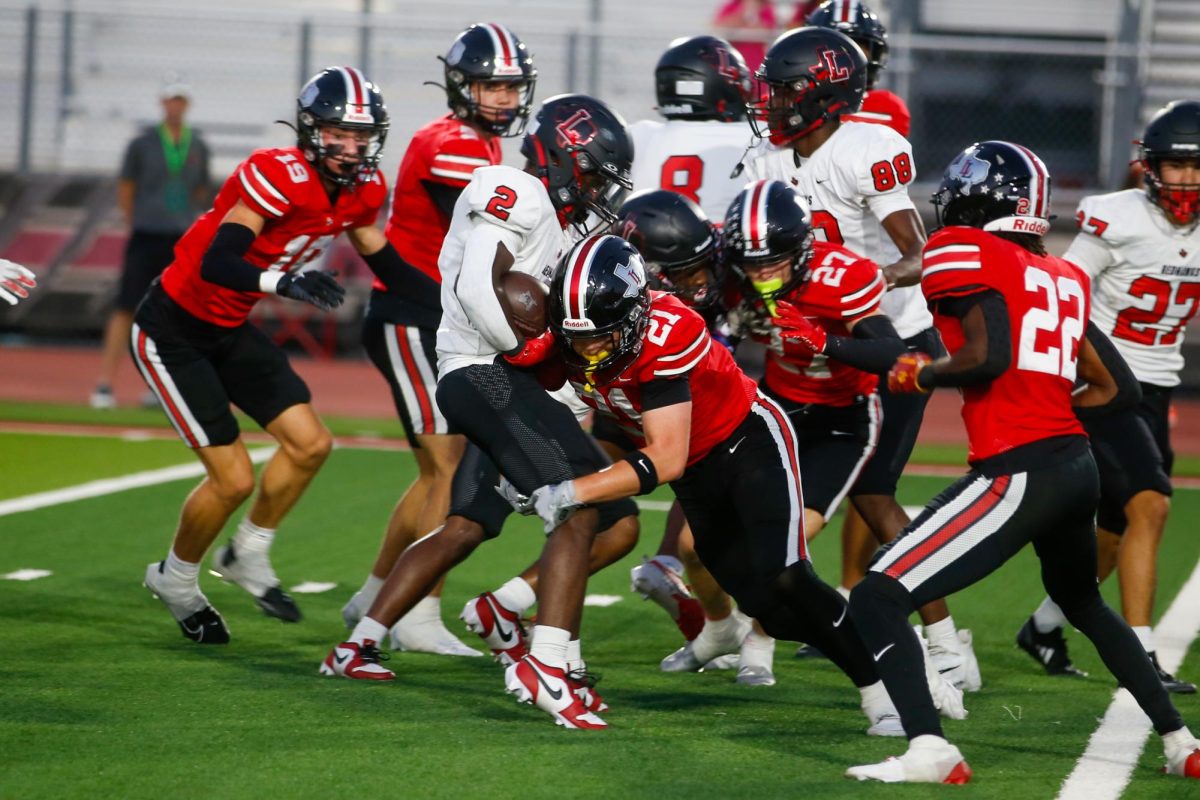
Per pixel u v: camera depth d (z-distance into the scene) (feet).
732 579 49.29
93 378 143.43
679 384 45.83
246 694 50.67
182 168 122.11
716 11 169.89
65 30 165.58
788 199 51.13
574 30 152.35
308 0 174.50
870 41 68.18
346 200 59.36
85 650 56.95
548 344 48.96
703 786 41.70
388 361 62.13
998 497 43.65
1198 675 57.47
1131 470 58.03
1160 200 58.59
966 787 42.45
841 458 55.57
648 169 67.05
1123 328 61.41
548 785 41.47
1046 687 56.13
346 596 68.59
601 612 67.41
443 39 170.71
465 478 53.98
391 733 46.24
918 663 43.16
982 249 44.29
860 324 52.85
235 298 58.70
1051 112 155.84
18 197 163.43
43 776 41.37
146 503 87.92
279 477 60.70
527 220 49.78
